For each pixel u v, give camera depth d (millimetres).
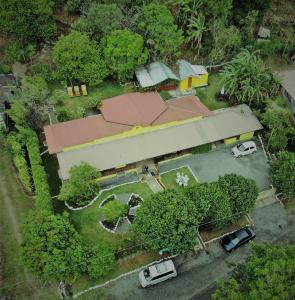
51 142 57625
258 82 64875
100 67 66125
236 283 38094
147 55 67000
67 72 65562
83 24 67812
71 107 65625
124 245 49281
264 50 75312
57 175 57938
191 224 46031
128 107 61375
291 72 70125
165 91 68438
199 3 69562
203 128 60750
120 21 67438
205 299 46531
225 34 70250
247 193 50094
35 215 47406
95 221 52562
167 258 49531
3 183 57750
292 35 79188
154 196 47688
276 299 35062
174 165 59625
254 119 62875
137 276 48188
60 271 43594
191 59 73438
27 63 72812
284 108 63812
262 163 60406
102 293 46750
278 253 38906
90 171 52656
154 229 44719
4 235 52125
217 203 48375
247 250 51156
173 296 46781
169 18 66375
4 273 48531
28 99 62281
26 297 46406
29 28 69062
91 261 45125
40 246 44000
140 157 57219
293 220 54469
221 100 67688
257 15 75312
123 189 56250
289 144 62781
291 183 52656
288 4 85875
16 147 57562
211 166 59719
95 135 58000
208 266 49469
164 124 59719
